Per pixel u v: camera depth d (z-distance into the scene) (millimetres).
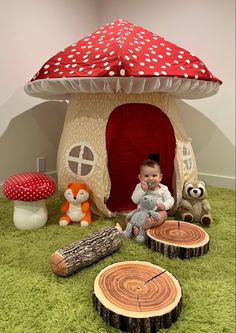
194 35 2447
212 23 2363
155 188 1680
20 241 1529
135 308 955
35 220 1662
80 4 2584
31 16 2146
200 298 1141
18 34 2072
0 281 1199
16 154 2207
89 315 1028
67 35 2490
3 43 1982
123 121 1797
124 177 1970
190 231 1541
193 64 1636
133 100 1729
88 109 1771
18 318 1010
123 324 942
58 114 2527
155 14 2564
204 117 2543
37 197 1595
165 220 1658
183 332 970
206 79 1624
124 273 1124
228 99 2422
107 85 1466
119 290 1032
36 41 2215
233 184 2525
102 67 1449
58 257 1221
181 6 2445
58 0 2352
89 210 1804
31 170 2352
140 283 1069
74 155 1802
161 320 946
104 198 1745
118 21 1828
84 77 1449
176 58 1613
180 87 1579
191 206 1806
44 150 2441
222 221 1854
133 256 1415
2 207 1965
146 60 1492
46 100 2381
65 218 1748
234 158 2496
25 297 1112
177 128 1844
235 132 2449
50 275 1249
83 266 1282
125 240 1574
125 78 1411
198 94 1820
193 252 1400
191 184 1798
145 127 1841
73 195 1704
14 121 2150
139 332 932
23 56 2135
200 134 2592
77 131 1801
